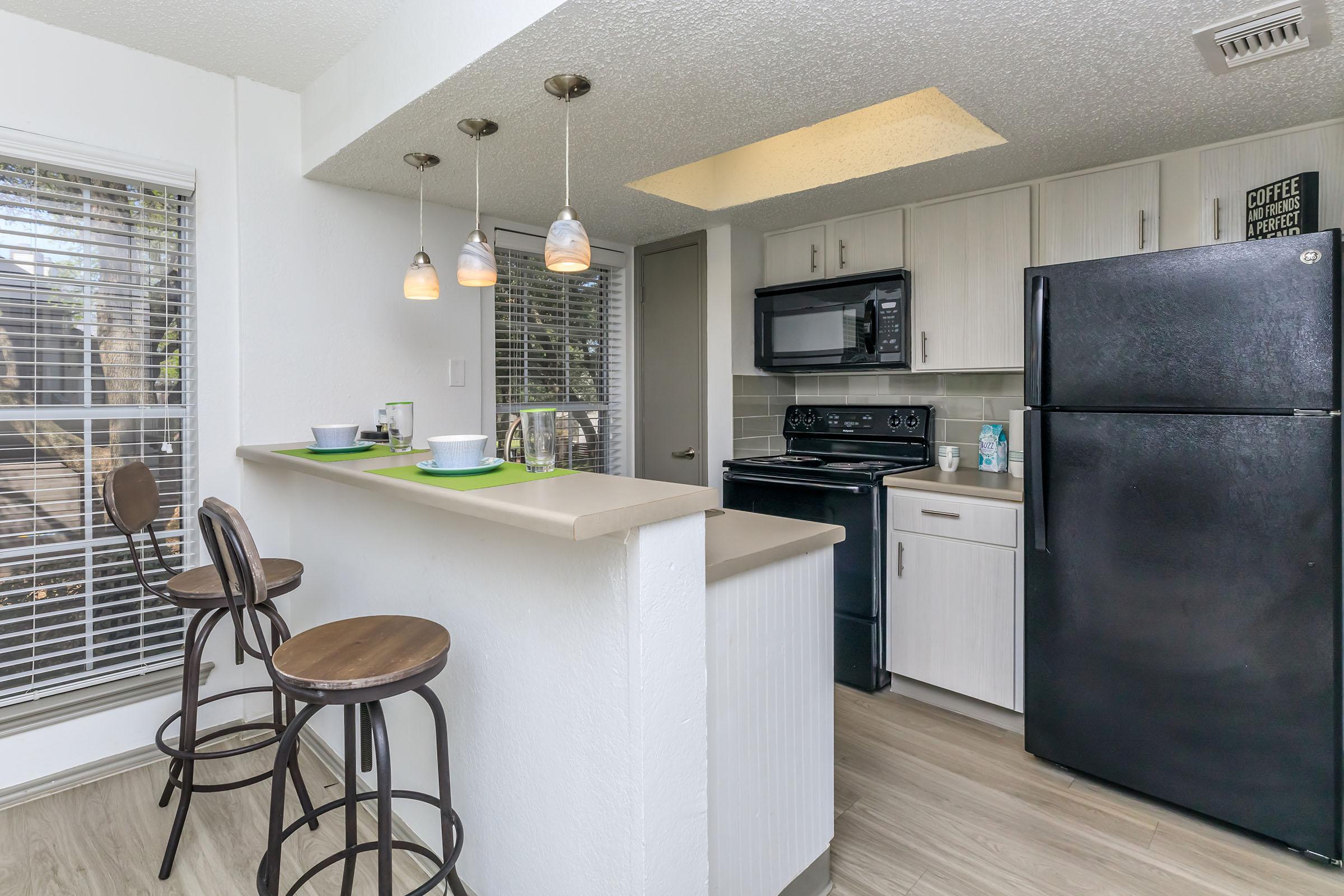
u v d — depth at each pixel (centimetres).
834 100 178
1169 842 173
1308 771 161
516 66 157
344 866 156
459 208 278
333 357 243
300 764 214
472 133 195
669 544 113
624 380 362
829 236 309
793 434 347
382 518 181
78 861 166
